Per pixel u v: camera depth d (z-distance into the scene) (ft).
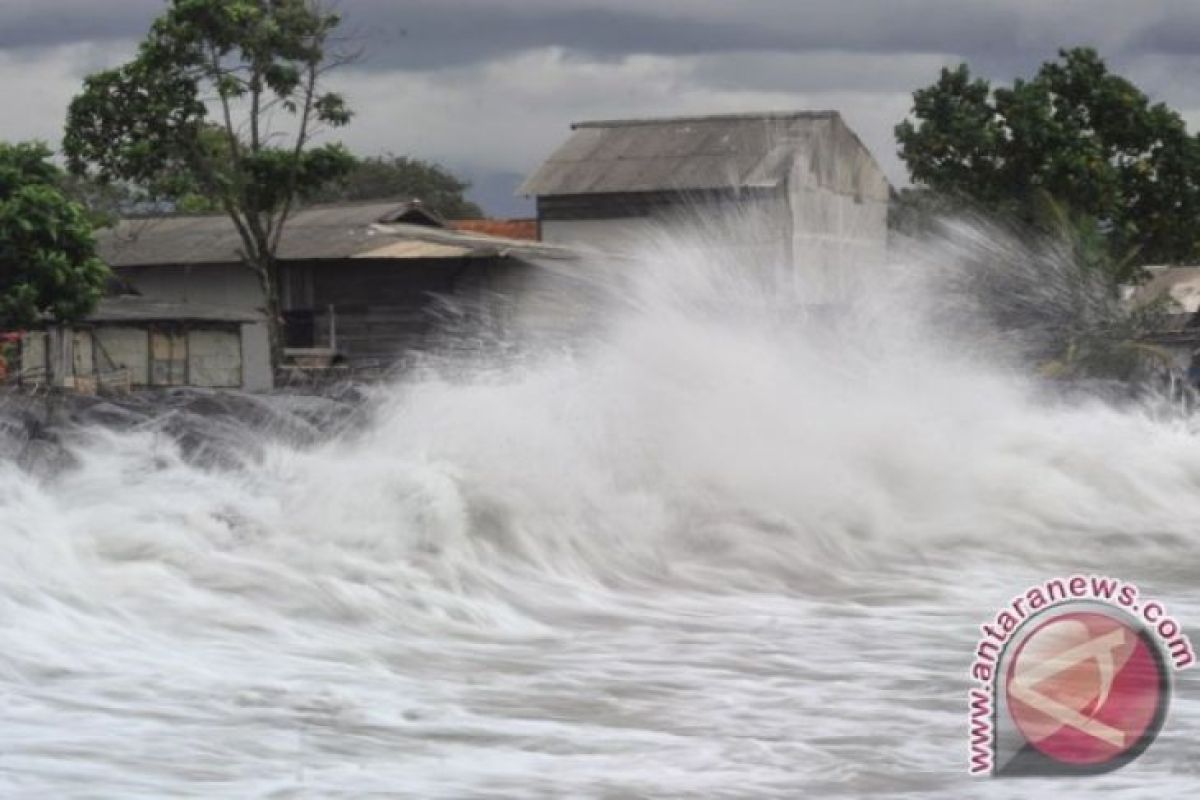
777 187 341.82
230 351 314.35
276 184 296.92
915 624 80.12
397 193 570.05
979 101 344.28
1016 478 115.85
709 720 60.08
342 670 66.18
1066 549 104.88
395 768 53.06
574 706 61.93
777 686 65.67
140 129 289.12
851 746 56.80
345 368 261.44
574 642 74.49
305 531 85.30
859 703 62.80
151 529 80.94
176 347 304.71
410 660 69.05
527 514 92.43
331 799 49.75
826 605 86.17
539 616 80.28
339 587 78.84
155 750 53.83
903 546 103.81
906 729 59.16
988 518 110.83
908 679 67.15
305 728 57.16
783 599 87.86
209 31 287.48
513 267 313.73
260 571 78.95
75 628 67.92
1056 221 287.89
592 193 353.10
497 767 53.52
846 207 368.07
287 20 288.71
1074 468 119.44
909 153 343.46
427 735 57.06
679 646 73.87
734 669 68.80
